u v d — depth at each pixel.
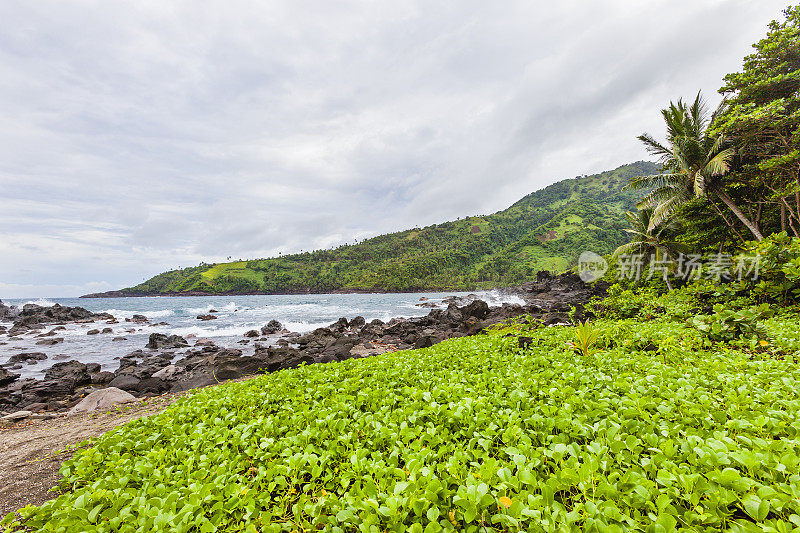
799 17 17.88
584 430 3.78
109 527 3.12
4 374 18.62
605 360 7.51
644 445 3.50
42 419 11.46
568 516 2.45
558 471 3.07
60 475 5.60
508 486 2.95
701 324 9.13
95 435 7.96
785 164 18.88
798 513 2.36
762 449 3.17
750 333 8.39
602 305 19.00
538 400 5.30
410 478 3.15
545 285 76.88
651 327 10.79
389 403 5.78
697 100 23.08
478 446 3.97
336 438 4.47
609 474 3.07
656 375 5.79
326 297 140.50
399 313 60.47
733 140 20.98
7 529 3.59
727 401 4.58
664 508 2.49
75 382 17.80
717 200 24.69
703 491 2.57
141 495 3.57
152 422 6.19
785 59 19.00
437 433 4.31
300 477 3.83
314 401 6.39
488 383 6.45
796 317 10.82
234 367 18.81
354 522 2.76
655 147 25.05
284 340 31.28
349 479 3.38
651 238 30.84
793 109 18.88
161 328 43.47
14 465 6.24
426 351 11.79
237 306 86.62
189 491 3.53
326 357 20.22
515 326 15.34
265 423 5.30
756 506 2.31
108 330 40.06
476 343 12.02
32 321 50.06
